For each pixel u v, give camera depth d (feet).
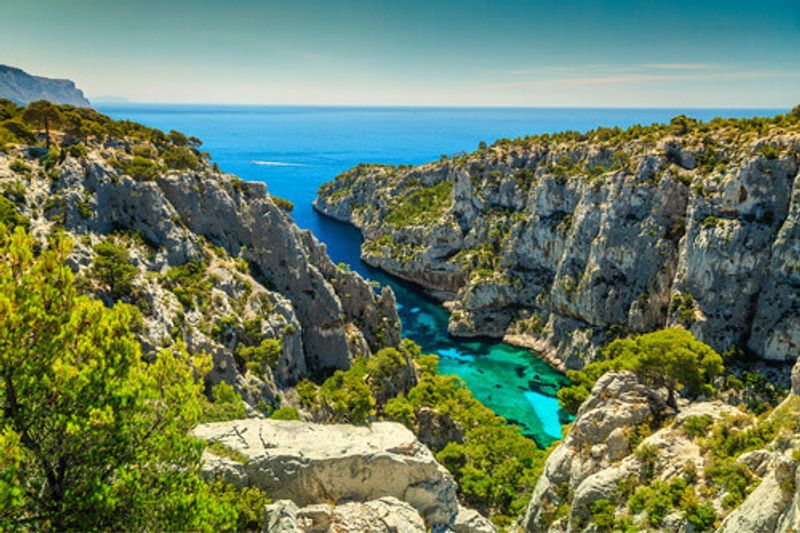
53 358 70.49
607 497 135.44
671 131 439.63
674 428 145.89
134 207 271.90
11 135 278.05
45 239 217.15
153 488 75.61
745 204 347.36
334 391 238.27
